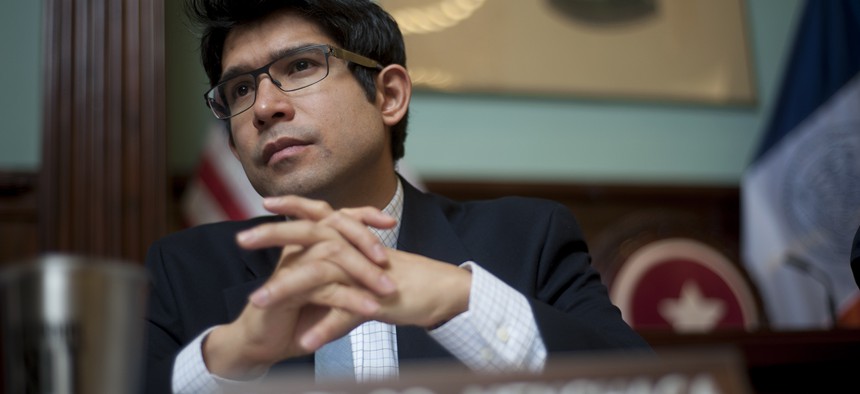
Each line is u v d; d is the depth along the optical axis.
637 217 4.31
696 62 4.51
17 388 0.56
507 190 4.17
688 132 4.46
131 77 3.61
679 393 0.60
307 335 1.08
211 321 1.63
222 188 3.62
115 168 3.54
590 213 4.29
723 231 4.36
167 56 3.95
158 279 1.73
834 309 3.88
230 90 1.66
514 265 1.64
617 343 1.31
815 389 3.25
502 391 0.60
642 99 4.41
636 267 4.20
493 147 4.25
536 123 4.31
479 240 1.69
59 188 3.50
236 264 1.72
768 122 4.29
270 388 0.60
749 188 4.21
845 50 4.24
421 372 0.60
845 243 4.05
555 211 1.74
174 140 3.97
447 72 4.24
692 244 4.29
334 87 1.62
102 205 3.51
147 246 3.51
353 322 1.09
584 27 4.44
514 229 1.70
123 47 3.62
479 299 1.14
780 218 4.13
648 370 0.61
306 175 1.58
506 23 4.35
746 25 4.60
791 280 4.08
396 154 1.84
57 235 3.47
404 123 1.84
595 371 0.60
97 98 3.57
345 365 1.54
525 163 4.27
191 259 1.74
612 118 4.40
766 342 3.25
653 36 4.50
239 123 1.63
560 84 4.35
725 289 4.23
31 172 3.60
